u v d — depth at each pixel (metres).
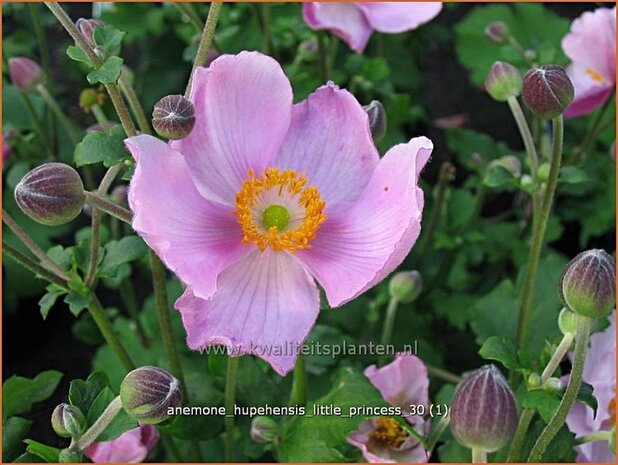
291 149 0.23
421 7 0.34
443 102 0.52
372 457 0.24
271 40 0.37
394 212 0.21
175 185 0.21
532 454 0.22
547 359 0.24
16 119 0.38
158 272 0.25
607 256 0.20
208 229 0.22
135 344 0.35
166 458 0.31
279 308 0.22
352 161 0.23
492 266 0.38
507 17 0.47
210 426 0.26
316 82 0.37
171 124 0.21
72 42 0.48
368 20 0.33
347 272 0.22
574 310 0.20
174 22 0.43
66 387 0.39
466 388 0.21
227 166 0.23
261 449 0.27
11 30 0.48
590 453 0.25
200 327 0.21
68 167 0.21
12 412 0.26
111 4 0.43
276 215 0.23
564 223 0.44
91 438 0.21
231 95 0.22
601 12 0.33
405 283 0.29
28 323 0.41
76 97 0.48
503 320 0.30
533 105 0.24
